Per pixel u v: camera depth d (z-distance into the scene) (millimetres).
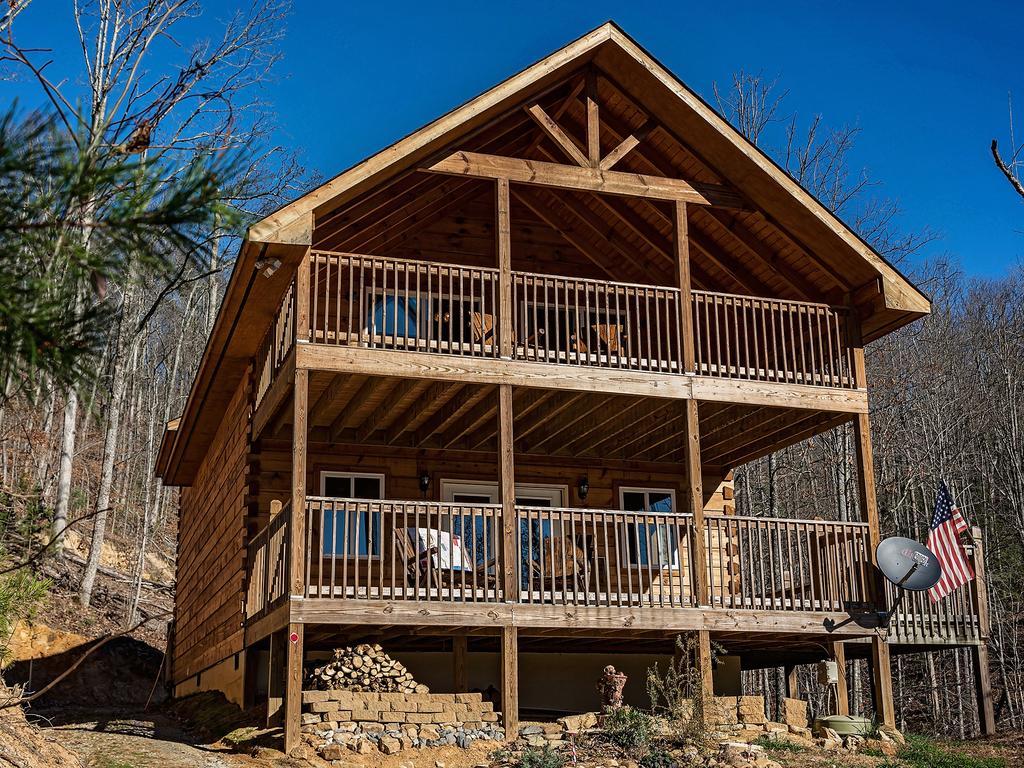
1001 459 36219
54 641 21688
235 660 15727
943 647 15758
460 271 13867
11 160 3418
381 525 12906
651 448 17484
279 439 16000
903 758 13039
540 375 13797
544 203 17578
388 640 14750
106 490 25766
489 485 17016
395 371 13164
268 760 11367
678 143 15516
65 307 3660
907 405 34750
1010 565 33562
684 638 13984
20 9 8094
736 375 15945
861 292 15828
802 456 32625
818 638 15164
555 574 14875
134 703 21078
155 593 30359
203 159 3863
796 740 13539
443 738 12211
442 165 14086
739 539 14391
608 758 11805
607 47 14766
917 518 33344
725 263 17203
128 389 40500
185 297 36719
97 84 13750
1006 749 14344
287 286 13703
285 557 12727
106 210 3754
